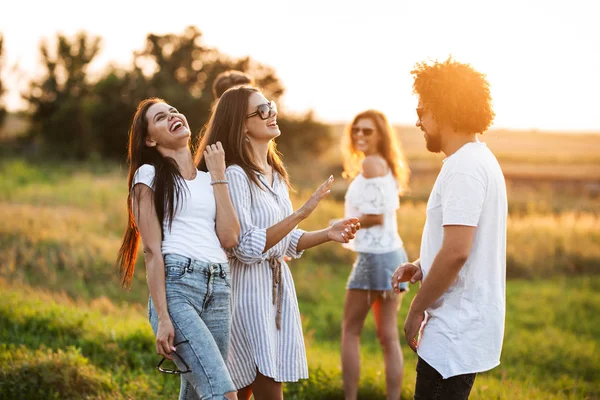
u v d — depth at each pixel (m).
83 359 4.50
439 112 2.85
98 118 40.44
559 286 10.73
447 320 2.80
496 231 2.81
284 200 3.42
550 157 44.78
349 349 4.44
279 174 3.49
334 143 49.44
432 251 2.89
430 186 27.39
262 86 43.22
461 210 2.70
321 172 37.28
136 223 2.90
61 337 5.34
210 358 2.71
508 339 7.76
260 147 3.35
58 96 45.81
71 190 19.30
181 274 2.81
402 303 9.45
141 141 3.01
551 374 6.57
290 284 3.39
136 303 8.77
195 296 2.83
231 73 5.32
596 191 26.75
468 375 2.81
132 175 3.01
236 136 3.25
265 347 3.16
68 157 40.59
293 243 3.42
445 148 2.92
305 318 8.75
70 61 46.16
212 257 2.91
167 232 2.90
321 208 15.09
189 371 2.73
